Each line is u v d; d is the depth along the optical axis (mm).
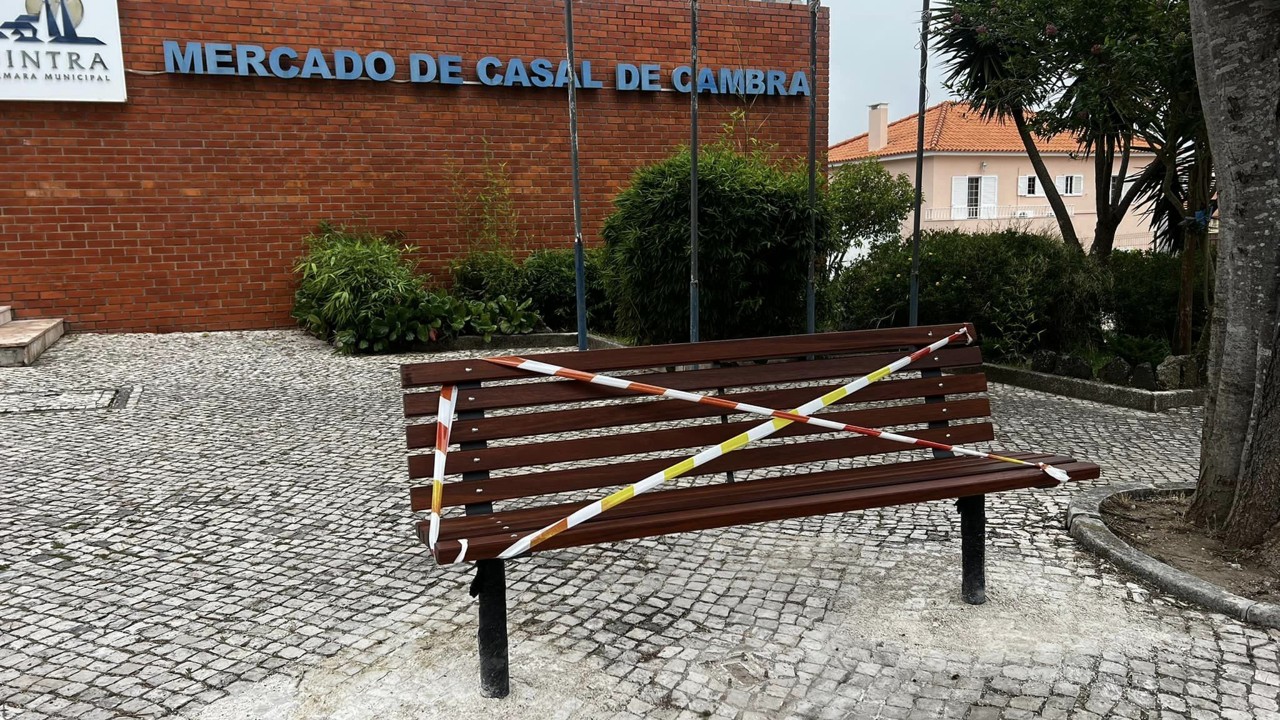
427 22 11414
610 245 9180
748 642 3236
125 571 3961
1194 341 9227
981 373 3895
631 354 3311
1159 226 9992
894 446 3668
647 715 2768
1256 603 3357
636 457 6020
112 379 8203
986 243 9219
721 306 8406
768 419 3531
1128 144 9922
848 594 3633
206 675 3025
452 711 2785
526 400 3100
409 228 11648
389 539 4355
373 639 3289
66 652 3195
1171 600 3523
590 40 12234
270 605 3600
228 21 10516
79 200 10156
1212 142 3869
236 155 10727
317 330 10523
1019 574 3795
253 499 4965
